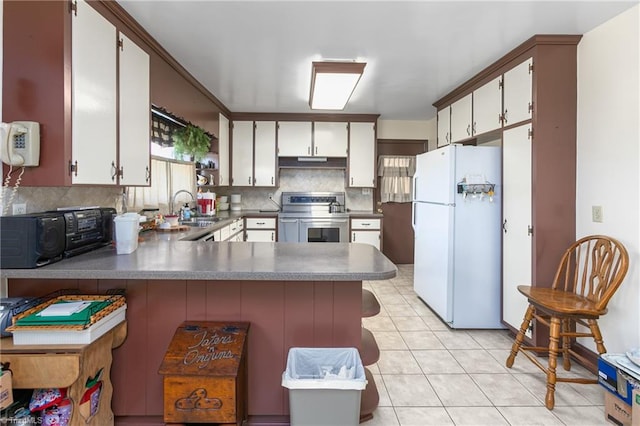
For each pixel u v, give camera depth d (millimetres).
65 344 1500
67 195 2193
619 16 2258
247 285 1863
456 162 3102
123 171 2191
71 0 1707
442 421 1918
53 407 1505
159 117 3188
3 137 1596
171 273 1552
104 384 1709
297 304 1873
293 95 4188
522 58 2771
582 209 2572
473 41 2664
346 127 5281
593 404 2064
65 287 1843
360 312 1882
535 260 2666
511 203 2943
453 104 3986
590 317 2078
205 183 4496
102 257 1854
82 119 1797
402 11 2221
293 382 1539
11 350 1451
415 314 3553
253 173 5234
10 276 1559
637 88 2156
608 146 2354
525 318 2457
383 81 3582
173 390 1529
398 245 5824
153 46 2629
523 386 2258
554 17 2293
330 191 5730
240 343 1682
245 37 2590
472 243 3123
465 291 3139
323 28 2465
